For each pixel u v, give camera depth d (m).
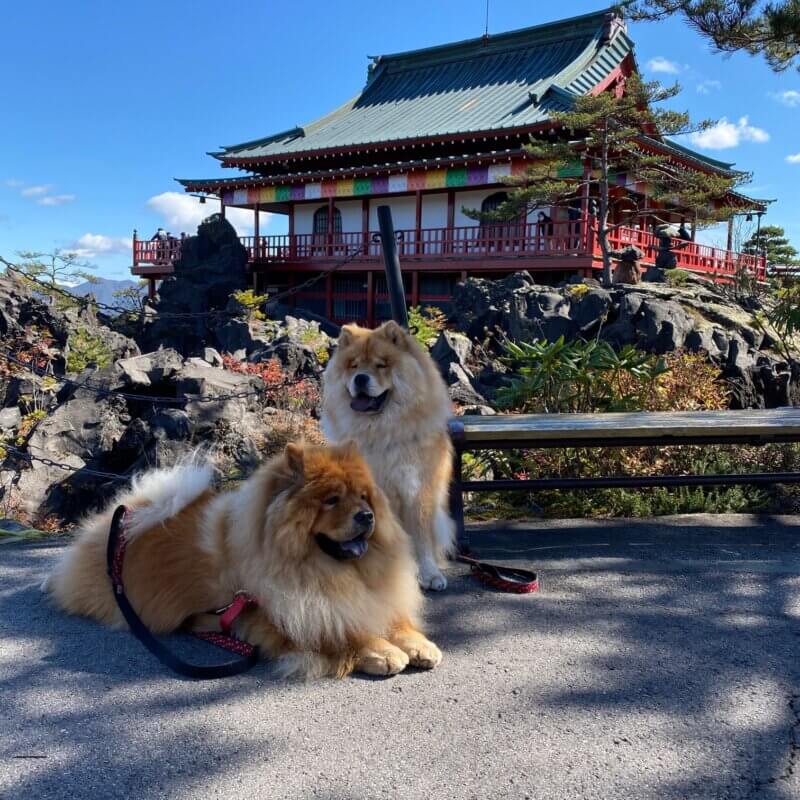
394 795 2.23
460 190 29.64
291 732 2.57
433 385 4.26
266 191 33.47
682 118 21.19
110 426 10.76
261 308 27.59
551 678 2.99
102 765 2.37
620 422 4.81
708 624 3.54
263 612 3.07
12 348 16.14
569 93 28.09
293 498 2.92
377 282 31.78
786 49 10.36
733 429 4.62
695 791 2.25
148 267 34.75
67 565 3.68
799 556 4.62
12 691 2.85
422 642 3.14
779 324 9.09
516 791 2.25
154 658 3.13
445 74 36.56
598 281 23.34
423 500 4.14
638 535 5.14
